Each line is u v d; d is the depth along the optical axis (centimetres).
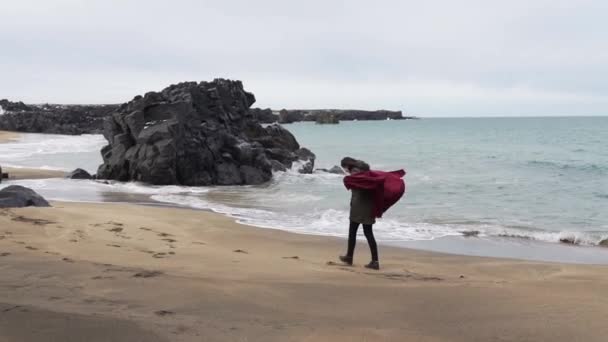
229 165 2391
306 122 17050
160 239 904
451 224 1335
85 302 408
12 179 2200
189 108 2417
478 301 485
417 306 466
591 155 3925
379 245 1046
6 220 902
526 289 547
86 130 7631
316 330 372
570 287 574
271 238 1061
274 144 3144
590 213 1559
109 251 718
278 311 425
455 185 2192
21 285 452
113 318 360
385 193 746
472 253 1008
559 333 389
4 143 4872
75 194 1788
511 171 2825
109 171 2380
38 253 624
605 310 451
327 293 502
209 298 444
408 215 1480
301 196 1877
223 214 1409
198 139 2359
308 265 720
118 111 2578
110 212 1259
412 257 923
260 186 2269
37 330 329
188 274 559
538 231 1255
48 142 5109
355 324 399
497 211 1573
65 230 877
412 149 4841
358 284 559
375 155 4159
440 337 375
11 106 8894
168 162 2231
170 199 1761
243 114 3134
